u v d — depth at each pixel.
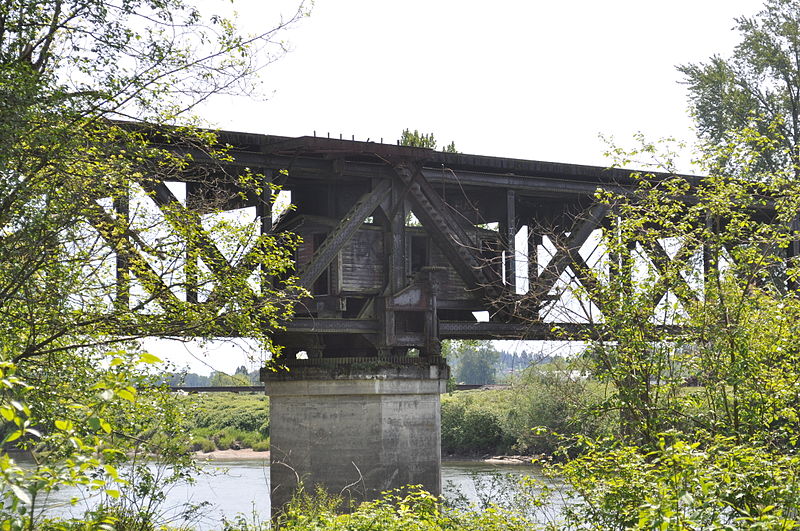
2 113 11.66
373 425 21.59
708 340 12.29
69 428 5.54
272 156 20.34
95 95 12.93
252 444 69.88
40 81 12.26
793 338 12.11
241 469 49.22
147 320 13.48
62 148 12.11
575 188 23.67
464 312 26.17
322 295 22.19
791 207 13.06
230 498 32.34
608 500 9.19
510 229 23.02
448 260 23.19
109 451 5.66
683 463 8.04
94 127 13.30
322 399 21.94
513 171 23.12
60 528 6.04
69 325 12.55
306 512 16.66
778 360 12.36
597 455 10.05
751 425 11.70
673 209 13.35
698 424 12.10
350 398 21.80
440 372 22.17
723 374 11.80
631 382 12.52
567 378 13.94
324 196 23.72
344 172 20.98
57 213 12.22
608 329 12.80
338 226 20.98
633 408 12.20
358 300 24.19
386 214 21.72
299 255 22.97
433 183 22.70
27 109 11.71
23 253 12.10
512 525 10.94
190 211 13.70
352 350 24.28
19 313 12.57
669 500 7.67
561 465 10.42
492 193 24.66
